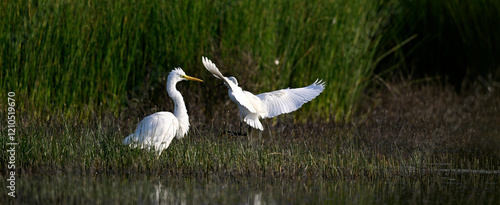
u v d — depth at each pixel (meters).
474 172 10.47
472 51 21.38
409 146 12.84
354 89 16.61
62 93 13.69
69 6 13.60
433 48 21.84
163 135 10.47
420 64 21.94
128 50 14.38
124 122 13.21
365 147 12.43
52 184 8.81
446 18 21.55
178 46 14.64
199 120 13.61
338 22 16.02
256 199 8.22
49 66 13.48
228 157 10.27
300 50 15.78
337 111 16.12
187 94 14.67
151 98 14.82
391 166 10.53
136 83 14.83
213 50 14.68
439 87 20.56
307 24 15.66
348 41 16.19
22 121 11.34
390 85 19.69
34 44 13.32
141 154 10.11
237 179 9.54
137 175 9.61
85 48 13.86
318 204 8.01
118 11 14.06
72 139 10.45
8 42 13.21
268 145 11.09
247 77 14.60
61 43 13.64
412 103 17.78
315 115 15.44
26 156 9.79
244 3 14.89
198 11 14.64
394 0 19.70
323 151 11.45
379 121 14.91
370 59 17.36
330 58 15.94
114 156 9.96
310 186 9.14
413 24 21.47
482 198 8.49
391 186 9.26
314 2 15.91
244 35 14.87
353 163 10.31
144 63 14.66
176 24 14.59
